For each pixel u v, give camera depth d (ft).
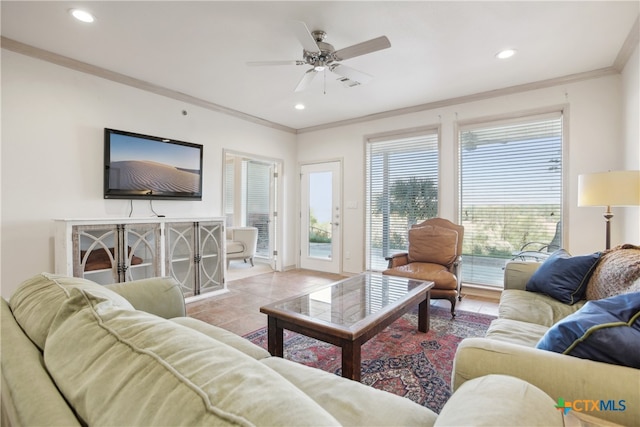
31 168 9.22
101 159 10.67
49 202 9.55
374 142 15.78
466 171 13.19
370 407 2.99
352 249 16.42
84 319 2.28
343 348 5.43
